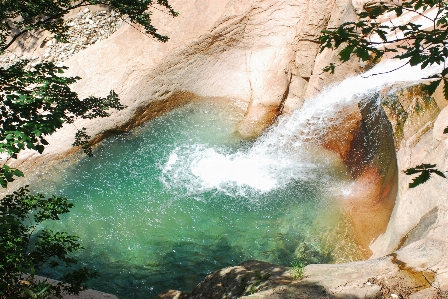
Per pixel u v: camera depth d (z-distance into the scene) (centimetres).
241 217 1057
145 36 1323
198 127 1316
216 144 1270
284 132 1266
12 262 471
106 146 1260
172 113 1346
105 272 944
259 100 1276
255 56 1293
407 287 516
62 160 1212
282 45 1262
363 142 1105
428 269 536
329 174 1140
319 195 1084
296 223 1022
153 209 1095
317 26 1202
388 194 898
